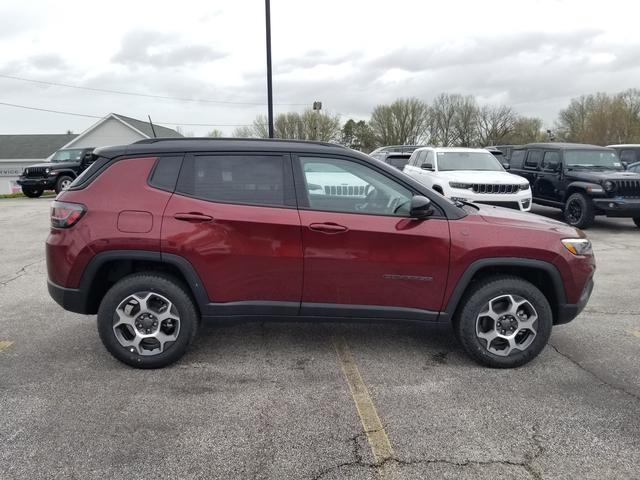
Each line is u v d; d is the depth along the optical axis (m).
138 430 2.97
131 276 3.75
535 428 3.02
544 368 3.87
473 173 10.49
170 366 3.85
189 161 3.79
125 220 3.66
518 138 71.44
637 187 10.34
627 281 6.49
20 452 2.75
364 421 3.09
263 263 3.71
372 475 2.59
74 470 2.60
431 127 72.62
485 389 3.52
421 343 4.37
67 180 20.48
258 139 3.92
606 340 4.46
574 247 3.84
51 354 4.06
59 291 3.74
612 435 2.96
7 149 43.62
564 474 2.61
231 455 2.74
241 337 4.46
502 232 3.76
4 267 7.18
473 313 3.81
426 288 3.78
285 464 2.67
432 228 3.73
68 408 3.21
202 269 3.69
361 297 3.79
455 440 2.90
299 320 3.85
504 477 2.58
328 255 3.70
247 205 3.73
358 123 72.81
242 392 3.45
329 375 3.72
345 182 3.80
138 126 44.81
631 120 57.59
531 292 3.78
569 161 11.51
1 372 3.73
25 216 13.22
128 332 3.80
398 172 3.84
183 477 2.56
